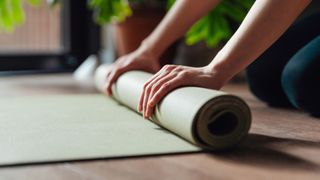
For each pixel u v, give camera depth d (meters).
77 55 2.86
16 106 1.45
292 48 1.52
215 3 1.45
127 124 1.19
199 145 0.97
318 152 0.97
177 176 0.82
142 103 1.12
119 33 2.48
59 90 2.02
